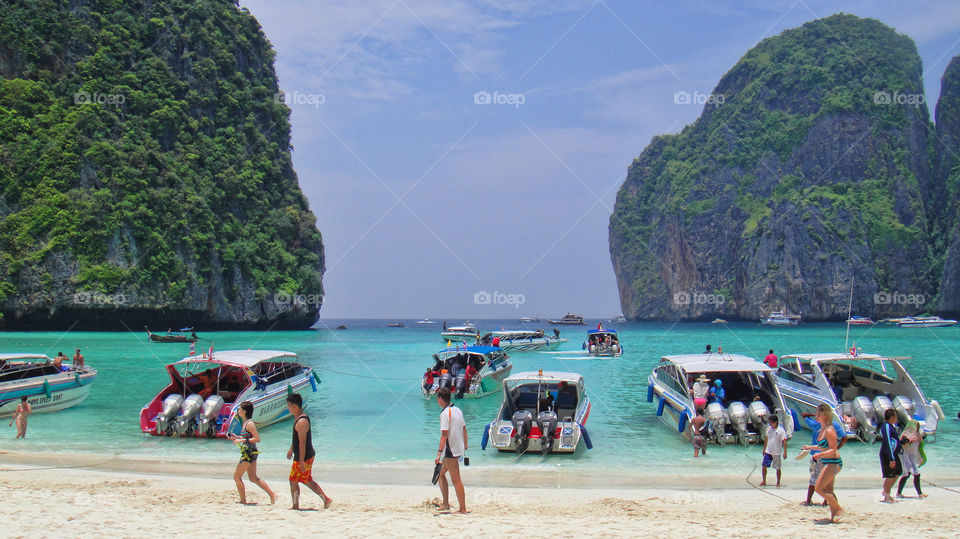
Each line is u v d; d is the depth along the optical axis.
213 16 108.50
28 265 75.69
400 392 28.58
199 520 9.95
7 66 84.75
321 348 60.97
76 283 76.19
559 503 11.84
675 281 190.88
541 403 17.84
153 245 83.62
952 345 63.62
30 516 10.03
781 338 81.12
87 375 24.17
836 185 166.38
